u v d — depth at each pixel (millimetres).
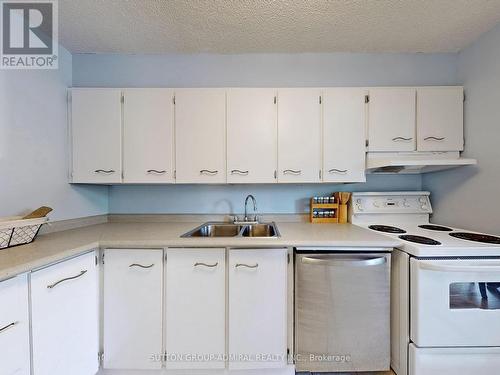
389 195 1970
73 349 1183
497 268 1143
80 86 1885
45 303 1040
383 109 1728
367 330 1352
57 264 1101
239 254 1368
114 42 1732
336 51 1889
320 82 1922
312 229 1698
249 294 1366
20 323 938
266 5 1363
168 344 1372
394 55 1914
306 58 1922
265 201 2072
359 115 1726
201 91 1712
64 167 1685
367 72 1920
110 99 1710
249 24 1535
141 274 1367
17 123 1366
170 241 1346
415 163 1540
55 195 1611
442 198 1874
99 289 1377
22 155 1393
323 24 1538
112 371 1413
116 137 1712
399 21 1507
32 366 982
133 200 2070
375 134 1731
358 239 1372
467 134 1699
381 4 1356
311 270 1350
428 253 1237
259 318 1366
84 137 1710
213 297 1371
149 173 1717
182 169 1717
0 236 1118
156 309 1368
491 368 1228
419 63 1909
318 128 1729
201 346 1372
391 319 1435
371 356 1354
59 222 1634
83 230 1673
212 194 2070
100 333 1376
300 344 1369
